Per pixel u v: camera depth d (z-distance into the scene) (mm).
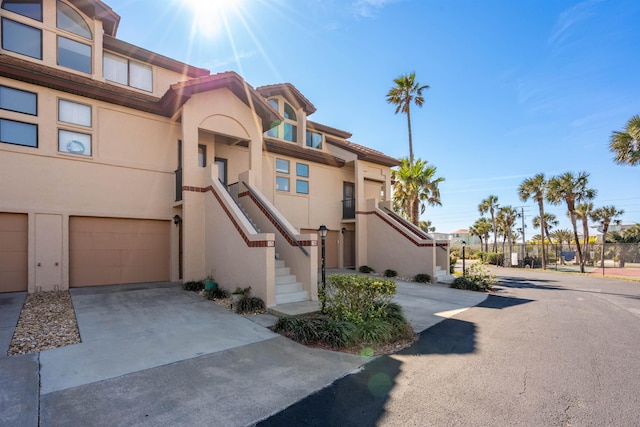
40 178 8805
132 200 10344
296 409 3426
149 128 10820
